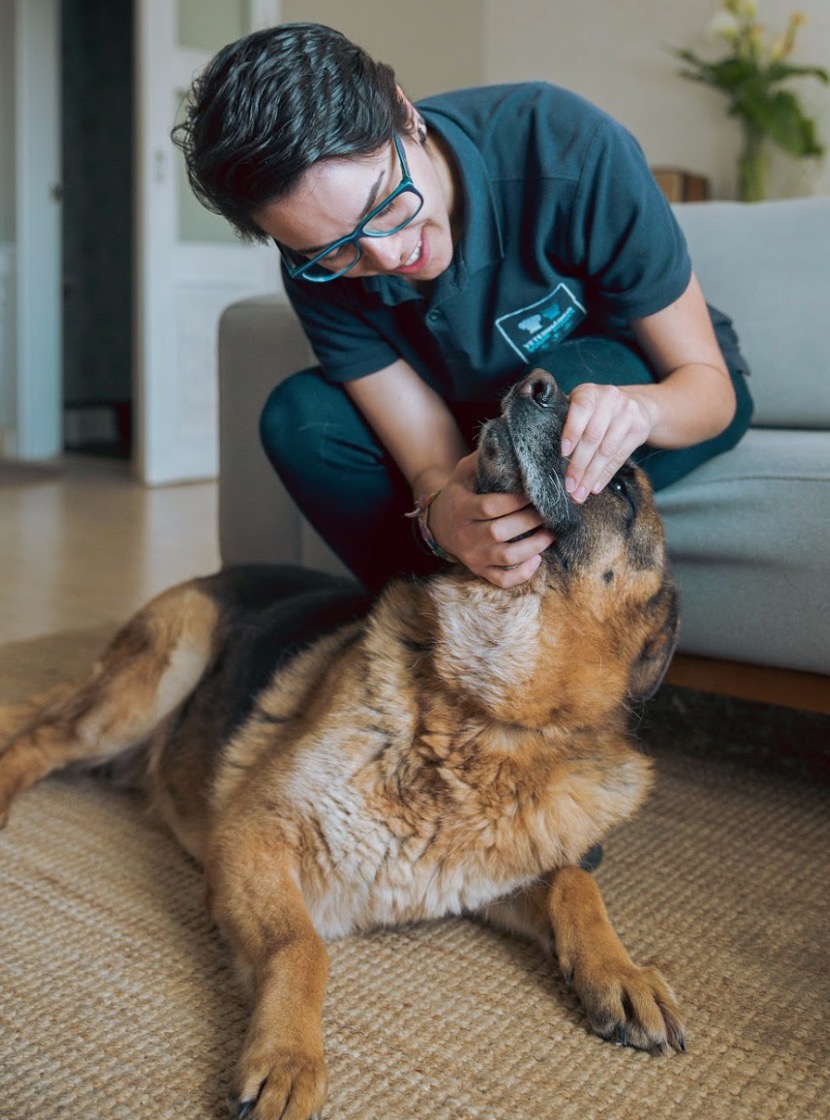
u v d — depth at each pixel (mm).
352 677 1560
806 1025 1362
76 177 8148
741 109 5973
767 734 2424
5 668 2703
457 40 7027
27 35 6355
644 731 2074
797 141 5898
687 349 1780
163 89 5629
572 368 1737
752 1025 1360
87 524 4668
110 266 8344
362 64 1361
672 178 5953
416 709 1487
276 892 1425
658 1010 1310
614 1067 1273
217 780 1675
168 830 1892
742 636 2000
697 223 2643
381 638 1564
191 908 1621
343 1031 1324
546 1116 1187
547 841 1506
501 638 1471
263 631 1893
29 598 3439
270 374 2779
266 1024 1230
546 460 1409
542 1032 1337
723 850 1850
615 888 1705
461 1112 1188
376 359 1890
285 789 1492
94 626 3125
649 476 1929
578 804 1527
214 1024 1332
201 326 5961
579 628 1507
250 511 2891
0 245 6629
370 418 1957
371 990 1418
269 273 6293
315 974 1316
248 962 1381
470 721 1475
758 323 2525
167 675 1971
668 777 2174
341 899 1503
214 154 1344
